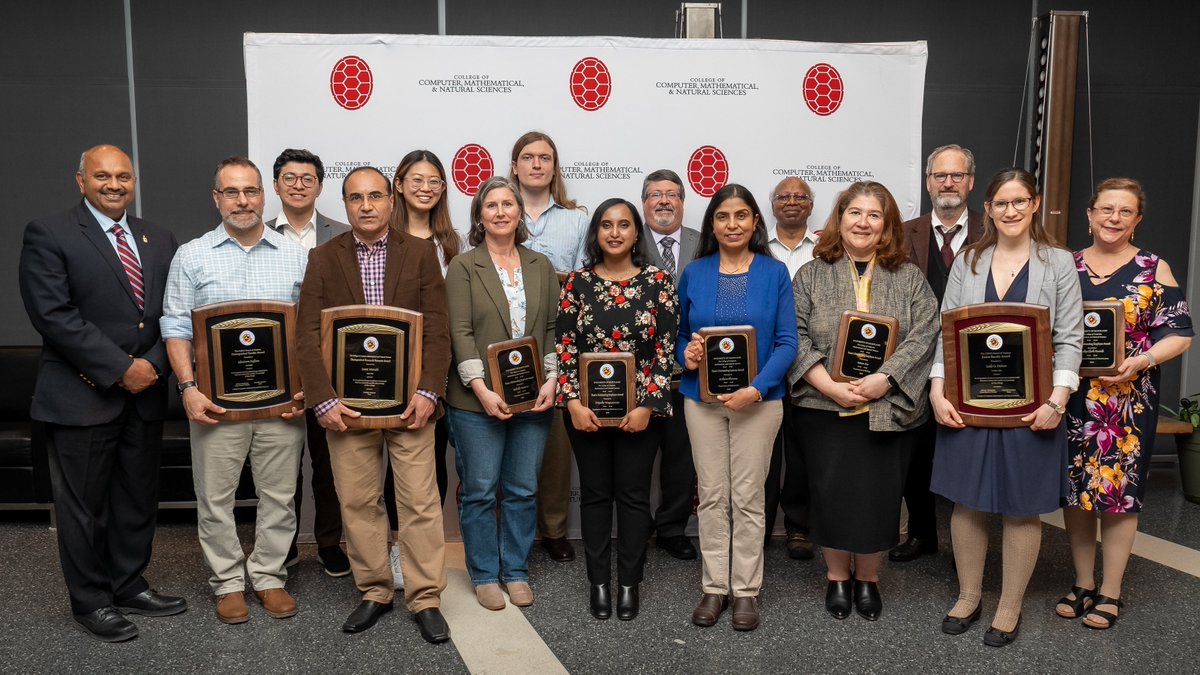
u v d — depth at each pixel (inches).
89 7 173.5
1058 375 101.7
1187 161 199.8
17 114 175.0
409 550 107.5
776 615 114.3
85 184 105.5
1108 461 108.0
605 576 113.5
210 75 176.6
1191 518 161.9
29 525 155.7
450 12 178.2
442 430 134.2
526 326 113.2
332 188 149.1
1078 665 99.4
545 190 140.8
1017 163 192.1
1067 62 169.0
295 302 113.8
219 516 111.0
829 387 106.6
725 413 109.3
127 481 111.3
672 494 139.5
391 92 148.3
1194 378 206.1
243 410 107.4
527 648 103.6
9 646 104.0
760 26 183.6
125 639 105.4
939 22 187.8
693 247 145.7
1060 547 143.8
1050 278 103.7
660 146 153.6
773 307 108.1
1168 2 194.2
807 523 140.6
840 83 155.6
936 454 110.3
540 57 150.3
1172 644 105.3
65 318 101.4
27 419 169.8
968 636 107.6
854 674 97.0
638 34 182.4
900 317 107.5
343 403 103.0
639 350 107.9
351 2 176.6
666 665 99.1
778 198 144.8
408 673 96.9
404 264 106.9
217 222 179.8
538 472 118.4
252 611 114.8
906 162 158.4
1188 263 203.0
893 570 133.0
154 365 107.7
